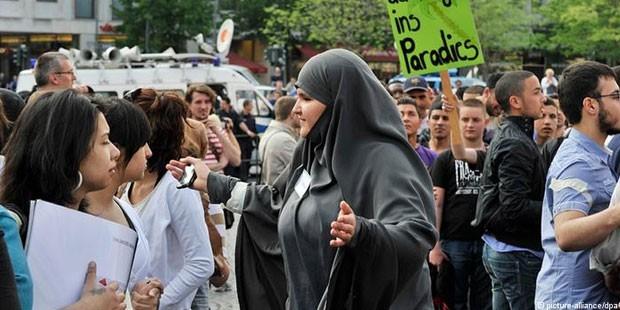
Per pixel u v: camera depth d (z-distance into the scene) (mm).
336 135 4660
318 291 4742
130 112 4629
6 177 3938
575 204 5121
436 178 8023
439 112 9258
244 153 23266
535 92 6875
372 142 4637
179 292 5367
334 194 4688
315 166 4836
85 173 3979
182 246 5449
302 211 4777
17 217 3801
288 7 53188
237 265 5379
